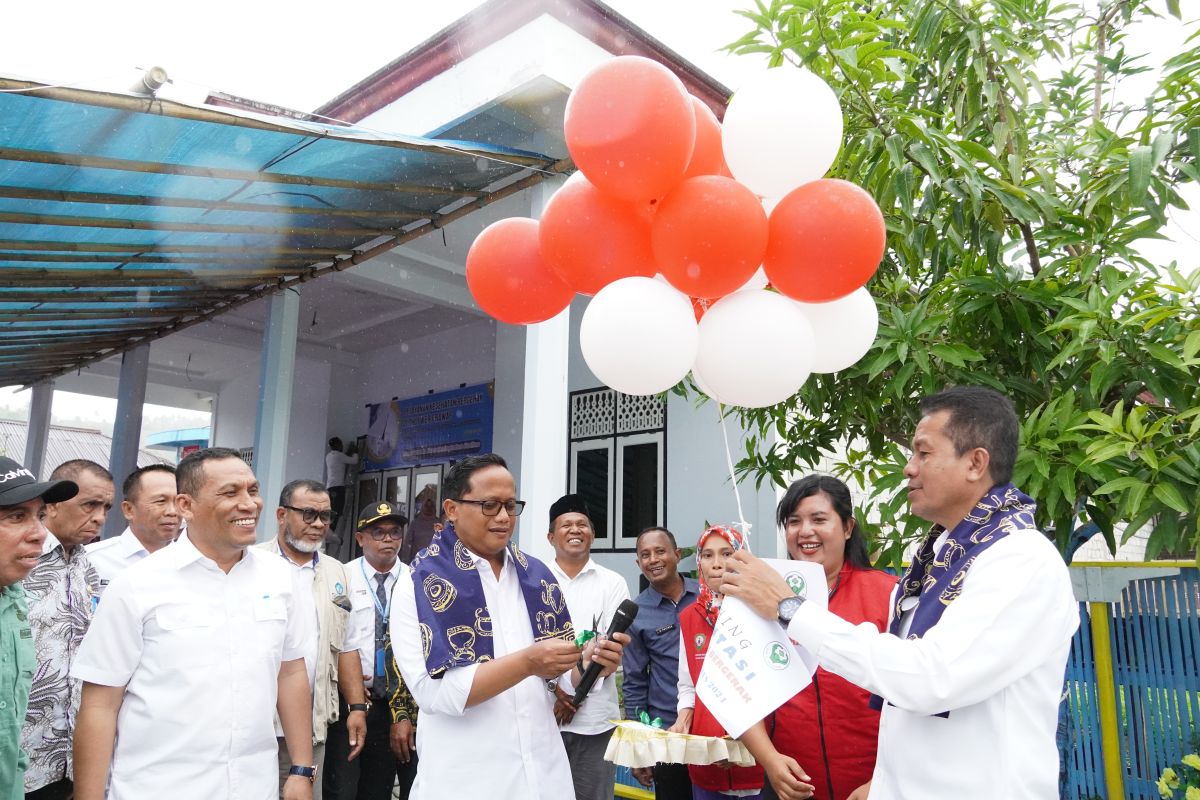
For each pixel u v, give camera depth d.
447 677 2.23
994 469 1.80
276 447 7.20
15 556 2.12
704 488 7.04
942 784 1.67
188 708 2.24
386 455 10.54
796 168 2.05
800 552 2.66
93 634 2.22
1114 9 3.90
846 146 3.32
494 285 2.32
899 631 1.95
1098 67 4.03
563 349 5.01
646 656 3.82
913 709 1.63
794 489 2.71
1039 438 2.87
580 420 8.16
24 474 2.16
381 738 4.16
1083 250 3.33
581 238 2.07
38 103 3.05
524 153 4.74
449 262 8.04
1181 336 2.77
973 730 1.66
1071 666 3.81
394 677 3.94
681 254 1.91
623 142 1.83
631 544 7.53
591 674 2.41
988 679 1.60
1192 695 3.49
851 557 2.72
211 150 3.90
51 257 5.00
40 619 2.78
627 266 2.09
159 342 10.84
